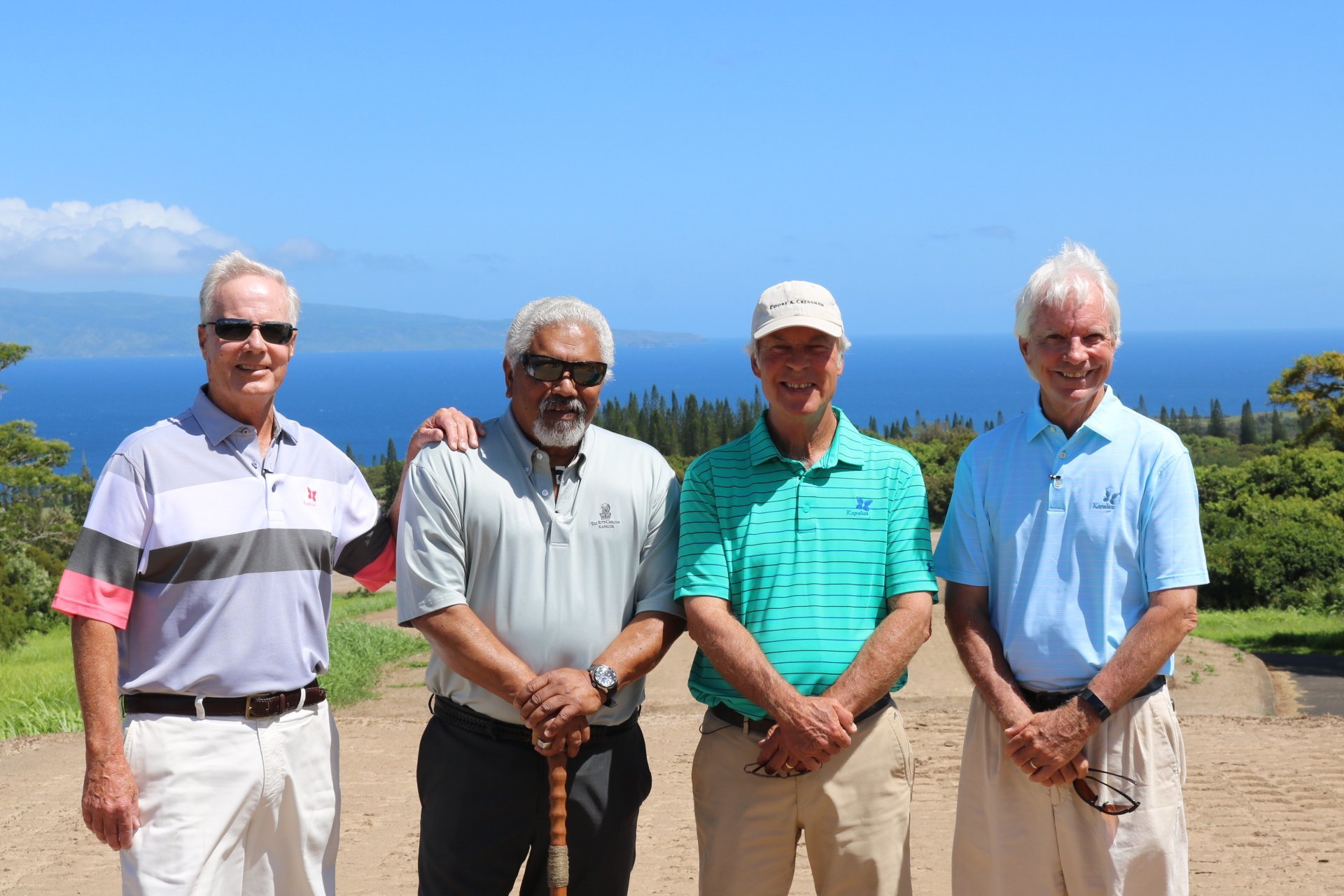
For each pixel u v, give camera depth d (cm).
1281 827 550
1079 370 315
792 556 332
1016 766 323
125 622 309
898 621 325
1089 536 315
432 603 319
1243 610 2506
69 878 488
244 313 321
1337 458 3194
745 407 9100
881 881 331
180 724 311
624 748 339
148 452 315
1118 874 313
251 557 318
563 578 328
